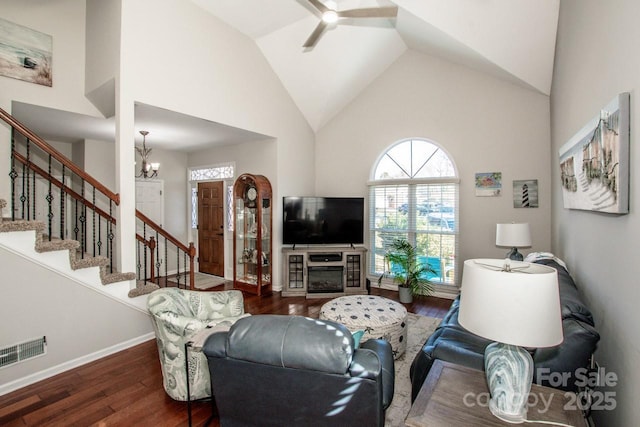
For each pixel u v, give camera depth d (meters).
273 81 4.90
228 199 5.80
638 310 1.35
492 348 1.34
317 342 1.39
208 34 3.87
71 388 2.40
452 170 4.67
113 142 5.34
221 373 1.57
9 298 2.37
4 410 2.14
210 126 4.22
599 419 1.84
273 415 1.55
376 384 1.36
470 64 4.27
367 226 5.43
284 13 3.92
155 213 6.05
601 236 1.87
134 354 2.93
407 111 5.00
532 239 4.10
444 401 1.34
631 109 1.41
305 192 5.65
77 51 3.69
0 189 3.28
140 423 2.03
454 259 4.66
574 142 2.36
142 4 3.22
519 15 3.00
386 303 3.14
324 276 4.95
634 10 1.37
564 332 1.55
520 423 1.20
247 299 4.67
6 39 3.21
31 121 4.02
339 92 5.23
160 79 3.37
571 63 2.56
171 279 5.79
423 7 3.23
